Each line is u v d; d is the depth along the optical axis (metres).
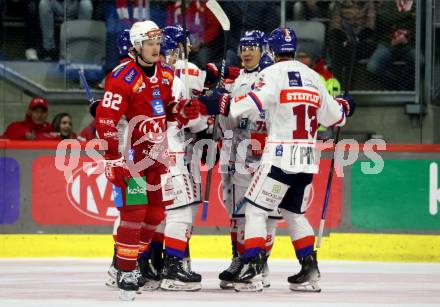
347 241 22.53
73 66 27.81
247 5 27.42
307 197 16.11
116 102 14.07
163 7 27.77
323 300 15.11
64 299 15.08
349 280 18.53
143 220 15.09
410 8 27.06
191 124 16.25
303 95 15.72
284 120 15.72
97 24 27.81
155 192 14.90
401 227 22.50
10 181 22.81
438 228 22.45
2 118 27.44
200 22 27.38
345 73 27.44
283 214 16.27
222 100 15.70
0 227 22.83
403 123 27.05
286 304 14.42
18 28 27.81
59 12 27.84
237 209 16.91
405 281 18.42
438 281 18.47
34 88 27.61
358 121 27.19
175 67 16.95
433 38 27.00
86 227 22.81
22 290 16.56
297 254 16.27
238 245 16.91
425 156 22.50
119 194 14.31
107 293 16.06
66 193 22.81
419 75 27.05
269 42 16.11
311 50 27.48
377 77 27.27
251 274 16.08
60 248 22.83
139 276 15.59
